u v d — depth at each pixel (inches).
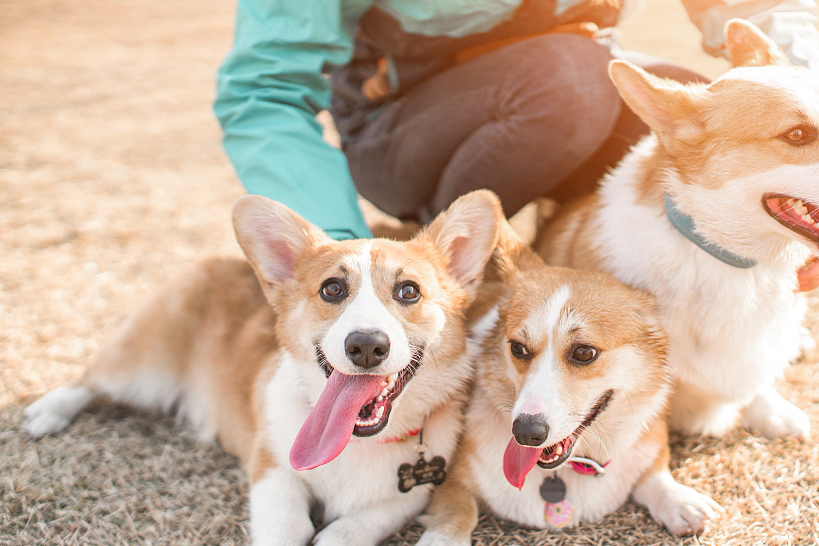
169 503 33.9
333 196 35.9
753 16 38.2
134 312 40.8
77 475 35.1
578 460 31.9
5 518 33.0
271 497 32.0
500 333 33.3
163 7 209.6
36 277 50.6
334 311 31.1
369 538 31.6
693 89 31.4
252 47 36.9
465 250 33.9
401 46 39.9
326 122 92.5
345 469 32.3
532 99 37.5
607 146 40.6
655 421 33.2
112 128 92.0
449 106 40.1
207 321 40.6
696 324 32.6
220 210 64.3
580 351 30.8
